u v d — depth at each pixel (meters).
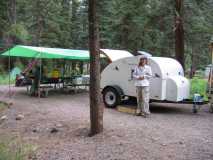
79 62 22.03
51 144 8.03
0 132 9.39
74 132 9.14
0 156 6.69
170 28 20.48
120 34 28.59
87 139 8.36
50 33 34.97
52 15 35.06
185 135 8.80
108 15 28.23
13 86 21.67
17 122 10.66
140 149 7.42
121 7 27.61
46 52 16.59
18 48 17.03
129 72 13.20
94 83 8.66
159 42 25.50
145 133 8.90
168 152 7.21
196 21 19.39
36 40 34.66
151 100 12.70
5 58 29.72
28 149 7.45
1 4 26.03
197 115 12.12
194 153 7.16
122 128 9.43
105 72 13.89
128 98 14.01
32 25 35.28
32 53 16.53
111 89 13.58
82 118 11.04
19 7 35.97
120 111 12.70
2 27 27.19
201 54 31.59
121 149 7.43
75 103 14.77
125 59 13.34
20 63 29.98
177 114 12.30
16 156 6.84
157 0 20.47
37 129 9.63
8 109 12.89
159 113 12.48
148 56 12.83
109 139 8.26
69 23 36.91
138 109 11.82
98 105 8.72
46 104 14.27
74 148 7.60
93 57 8.68
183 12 18.53
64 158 6.92
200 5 19.17
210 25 20.17
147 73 11.65
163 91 12.41
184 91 12.67
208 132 9.23
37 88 17.14
